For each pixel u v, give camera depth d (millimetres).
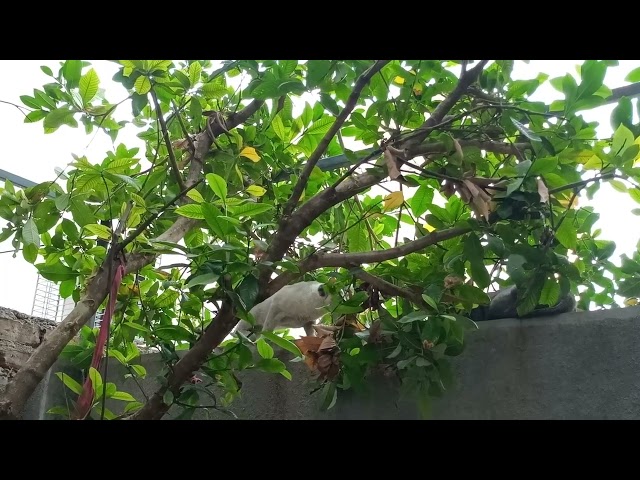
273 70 1288
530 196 1174
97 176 1288
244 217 1299
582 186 1205
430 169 1349
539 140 1156
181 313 1610
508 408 1295
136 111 1265
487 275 1243
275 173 1691
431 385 1302
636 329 1215
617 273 1559
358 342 1343
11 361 1636
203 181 1481
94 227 1254
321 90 1291
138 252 1348
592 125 1343
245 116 1707
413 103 1423
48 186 1354
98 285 1215
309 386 1514
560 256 1219
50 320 1784
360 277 1307
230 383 1368
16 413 1007
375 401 1457
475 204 1175
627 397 1184
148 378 1774
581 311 1326
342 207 1710
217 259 1159
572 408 1230
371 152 1341
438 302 1238
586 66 1234
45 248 1450
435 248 1457
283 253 1233
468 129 1374
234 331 1506
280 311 1645
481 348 1368
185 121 1708
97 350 1146
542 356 1297
